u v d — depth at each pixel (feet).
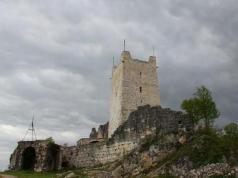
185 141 191.83
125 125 223.10
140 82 264.72
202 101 209.05
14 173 223.71
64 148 257.55
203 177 153.58
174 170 168.55
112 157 223.92
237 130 197.77
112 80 282.77
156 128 207.00
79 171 202.08
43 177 202.80
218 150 170.91
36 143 248.32
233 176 149.07
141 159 189.47
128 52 268.00
